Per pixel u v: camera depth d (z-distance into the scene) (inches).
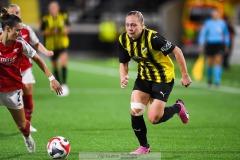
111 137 1047.6
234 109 1469.0
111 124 1202.6
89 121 1243.2
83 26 3292.3
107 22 3120.1
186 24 3006.9
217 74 1967.3
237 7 3292.3
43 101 1588.3
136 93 844.6
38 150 919.0
